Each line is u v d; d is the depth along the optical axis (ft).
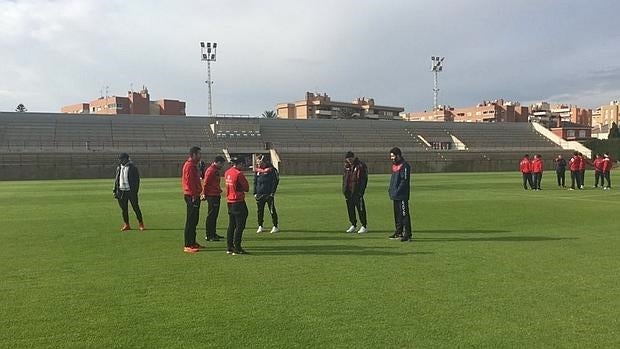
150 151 197.88
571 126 424.87
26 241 39.42
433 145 261.85
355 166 43.60
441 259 31.96
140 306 21.99
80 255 33.63
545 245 37.01
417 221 51.34
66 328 19.24
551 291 24.31
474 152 227.81
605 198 78.23
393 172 39.86
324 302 22.54
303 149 229.86
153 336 18.42
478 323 19.77
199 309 21.56
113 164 171.12
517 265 30.09
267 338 18.22
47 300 22.91
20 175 158.81
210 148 215.31
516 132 285.02
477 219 52.85
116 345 17.57
